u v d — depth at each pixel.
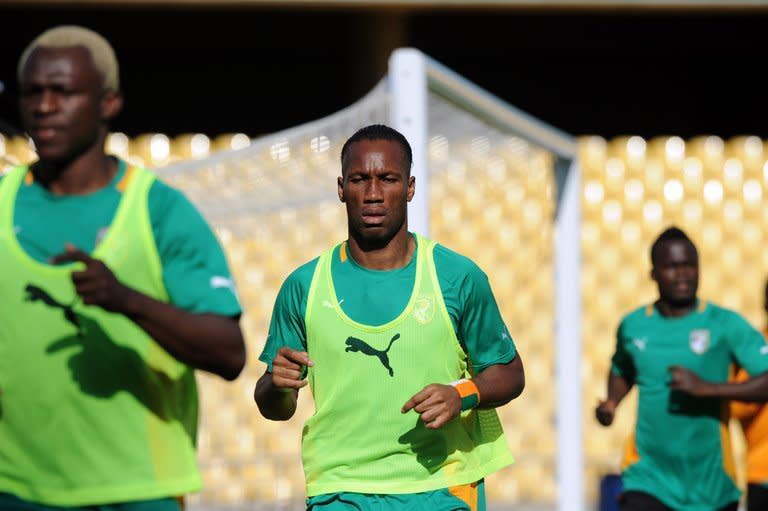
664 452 24.88
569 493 33.34
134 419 13.34
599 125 52.59
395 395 16.36
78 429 13.30
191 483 13.61
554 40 50.97
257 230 42.81
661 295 25.52
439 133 31.89
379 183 16.39
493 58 52.41
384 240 16.55
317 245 43.06
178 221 13.45
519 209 44.22
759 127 52.34
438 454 16.45
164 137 43.88
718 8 42.53
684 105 52.47
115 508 13.38
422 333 16.38
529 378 44.03
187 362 13.16
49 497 13.31
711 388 23.73
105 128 13.61
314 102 51.78
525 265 44.12
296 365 15.70
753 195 44.81
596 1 42.25
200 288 13.35
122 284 12.37
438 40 51.16
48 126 13.11
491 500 43.66
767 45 50.91
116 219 13.32
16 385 13.30
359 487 16.36
